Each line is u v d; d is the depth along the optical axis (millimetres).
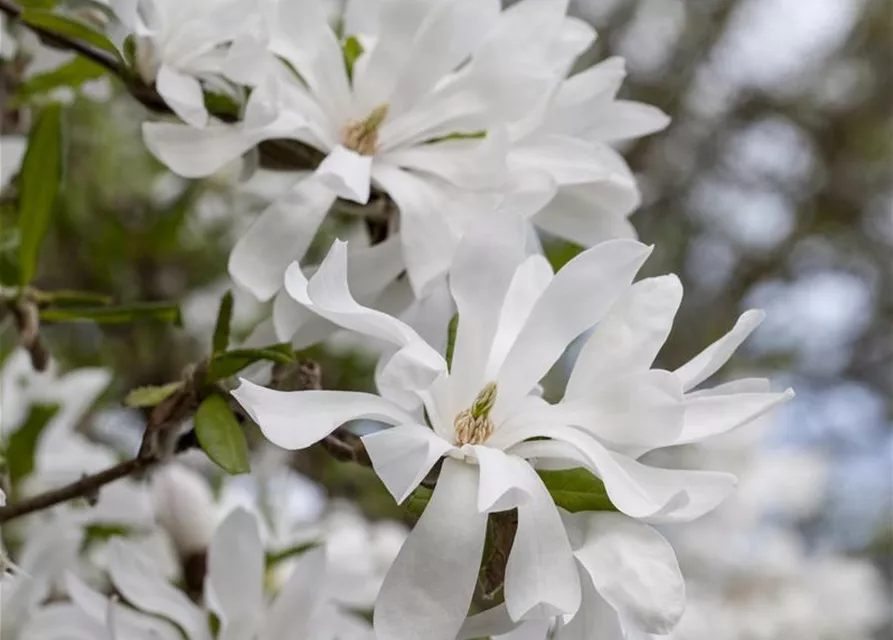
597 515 401
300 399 394
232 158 458
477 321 413
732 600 913
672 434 396
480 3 461
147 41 471
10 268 557
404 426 389
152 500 569
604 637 395
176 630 490
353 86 472
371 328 401
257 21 462
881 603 971
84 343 831
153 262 849
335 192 439
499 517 402
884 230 1490
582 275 410
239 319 831
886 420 1478
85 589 479
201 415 437
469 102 468
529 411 409
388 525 811
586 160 470
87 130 806
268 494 664
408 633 385
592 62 1242
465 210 458
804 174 1469
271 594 590
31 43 570
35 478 584
